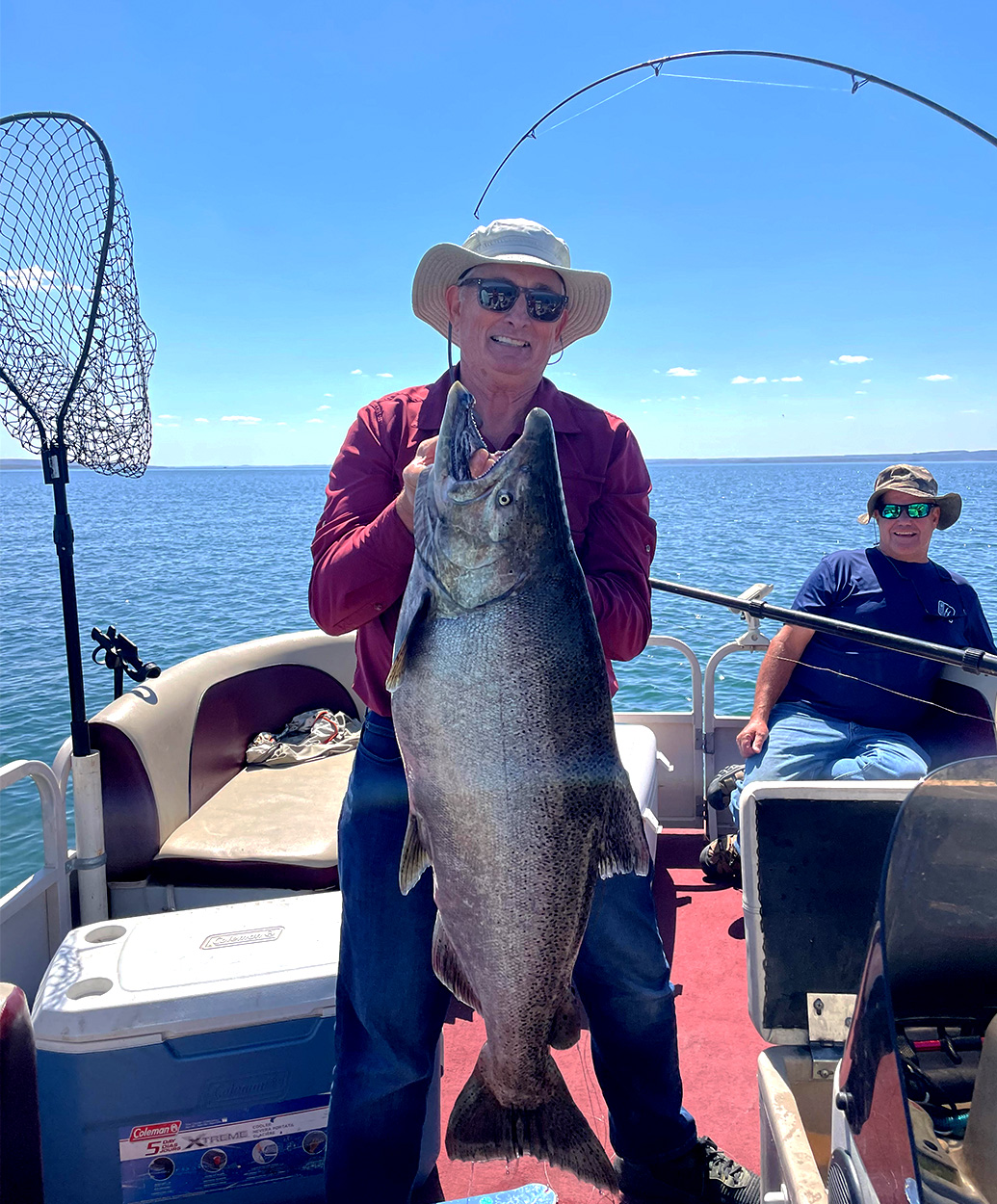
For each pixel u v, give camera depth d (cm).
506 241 193
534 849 148
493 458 154
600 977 197
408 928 184
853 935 172
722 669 1022
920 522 382
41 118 264
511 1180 236
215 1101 198
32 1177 135
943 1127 127
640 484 204
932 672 384
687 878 412
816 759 375
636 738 391
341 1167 187
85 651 1234
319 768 434
